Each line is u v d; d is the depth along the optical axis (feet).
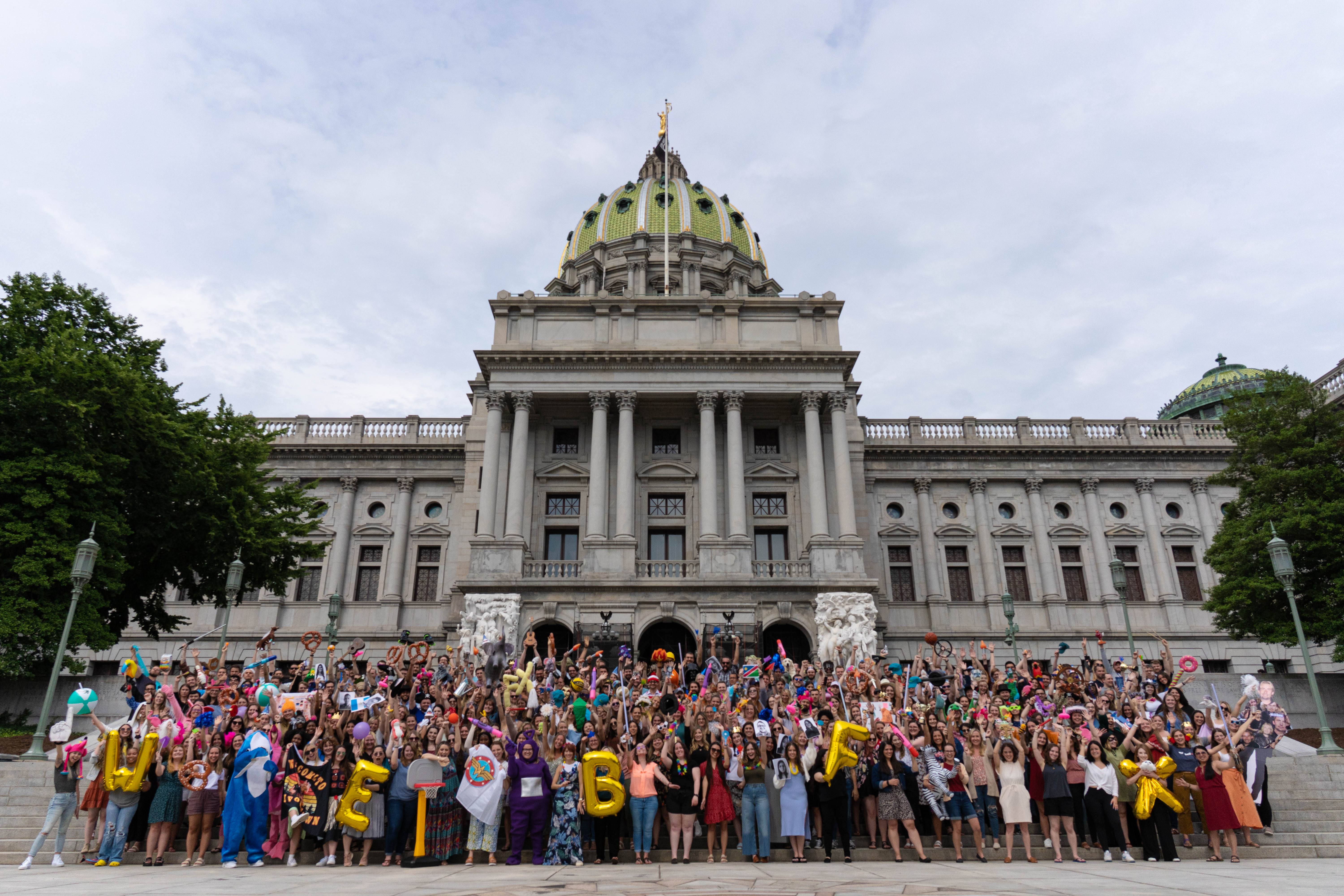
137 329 109.19
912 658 151.53
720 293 273.13
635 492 142.41
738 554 130.93
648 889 29.81
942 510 164.25
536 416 148.56
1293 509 104.47
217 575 114.62
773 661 83.56
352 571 160.45
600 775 44.16
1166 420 169.78
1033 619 154.51
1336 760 62.54
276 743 46.62
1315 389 113.39
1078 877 35.09
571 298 148.97
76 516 89.66
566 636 127.65
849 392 157.79
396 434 169.89
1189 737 50.37
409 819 43.78
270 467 163.02
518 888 30.48
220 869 41.73
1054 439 167.22
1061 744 47.47
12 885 32.04
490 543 130.41
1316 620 103.30
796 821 45.01
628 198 294.87
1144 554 160.35
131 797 44.80
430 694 60.75
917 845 45.73
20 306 97.09
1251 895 27.68
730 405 141.08
